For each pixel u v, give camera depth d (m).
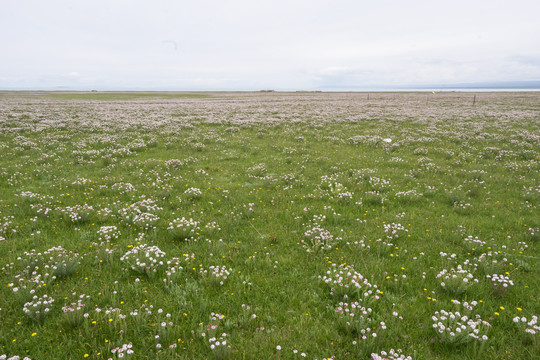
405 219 8.59
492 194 10.56
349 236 7.48
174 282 5.63
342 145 19.89
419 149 17.62
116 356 3.99
